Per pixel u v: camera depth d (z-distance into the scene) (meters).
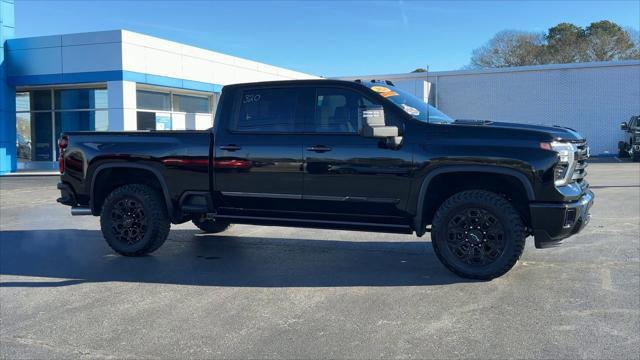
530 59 53.44
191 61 24.59
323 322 4.64
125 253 7.09
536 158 5.42
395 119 5.96
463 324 4.53
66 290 5.72
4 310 5.11
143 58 22.14
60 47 22.06
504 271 5.65
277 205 6.42
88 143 7.17
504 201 5.61
